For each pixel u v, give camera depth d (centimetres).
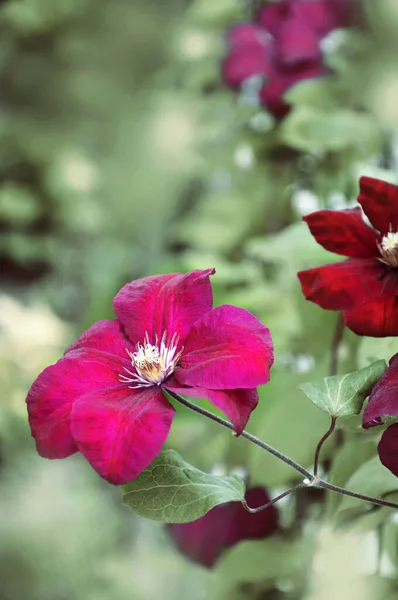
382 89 122
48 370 73
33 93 257
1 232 252
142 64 231
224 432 108
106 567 144
